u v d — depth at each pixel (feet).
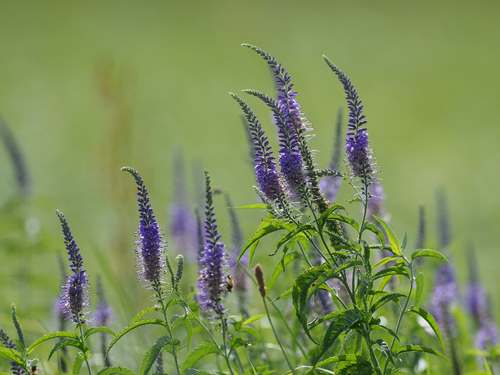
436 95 126.21
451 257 41.68
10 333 37.04
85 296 26.20
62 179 77.51
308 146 25.99
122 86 55.42
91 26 157.58
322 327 31.68
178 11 168.14
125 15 166.71
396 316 32.55
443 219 44.62
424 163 98.32
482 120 115.34
